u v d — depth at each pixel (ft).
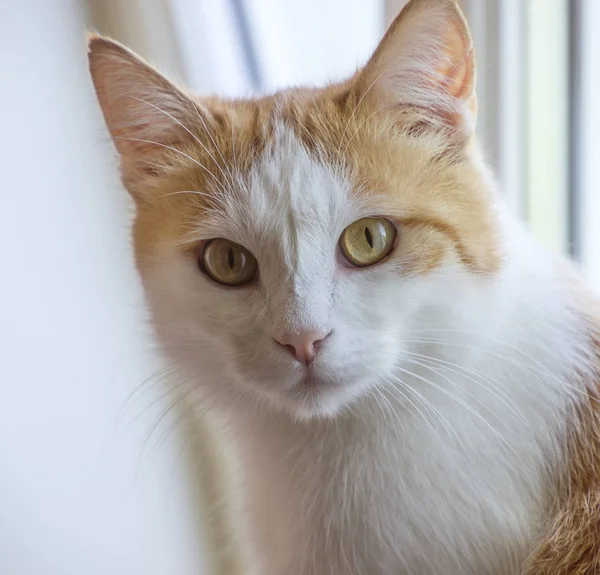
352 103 2.92
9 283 4.16
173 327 3.15
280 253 2.71
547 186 4.09
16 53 4.11
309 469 2.95
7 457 4.18
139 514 4.76
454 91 2.94
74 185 4.34
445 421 2.80
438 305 2.82
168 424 4.59
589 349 2.95
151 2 4.70
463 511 2.74
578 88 4.05
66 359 4.39
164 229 3.10
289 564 3.01
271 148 2.87
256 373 2.81
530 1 3.89
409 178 2.85
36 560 4.31
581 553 2.67
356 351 2.71
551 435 2.81
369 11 4.37
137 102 3.12
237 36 4.92
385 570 2.79
